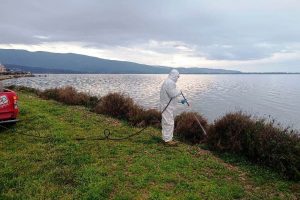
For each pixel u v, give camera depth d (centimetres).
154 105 3095
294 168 773
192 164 801
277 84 11638
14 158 806
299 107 3669
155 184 668
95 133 1077
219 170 782
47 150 880
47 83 7706
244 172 792
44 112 1423
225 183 698
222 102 4050
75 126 1174
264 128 932
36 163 773
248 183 723
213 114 2784
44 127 1135
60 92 1980
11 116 1097
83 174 694
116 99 1462
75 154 839
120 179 681
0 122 1065
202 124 1145
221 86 8900
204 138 1060
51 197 599
